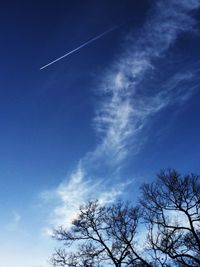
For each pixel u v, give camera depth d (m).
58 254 27.36
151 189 26.53
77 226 27.58
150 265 24.30
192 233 24.53
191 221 24.66
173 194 25.69
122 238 26.00
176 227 24.66
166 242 24.23
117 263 25.41
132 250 25.17
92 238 27.08
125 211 27.02
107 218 27.30
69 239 27.52
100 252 26.52
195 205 25.08
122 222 26.69
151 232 24.83
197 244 24.41
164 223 25.19
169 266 24.02
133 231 26.45
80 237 27.38
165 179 26.27
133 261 25.14
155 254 24.19
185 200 25.33
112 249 26.38
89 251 26.86
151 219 25.58
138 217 26.66
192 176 25.77
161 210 25.70
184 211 25.00
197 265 23.98
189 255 23.34
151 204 26.16
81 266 26.84
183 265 24.23
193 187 25.47
